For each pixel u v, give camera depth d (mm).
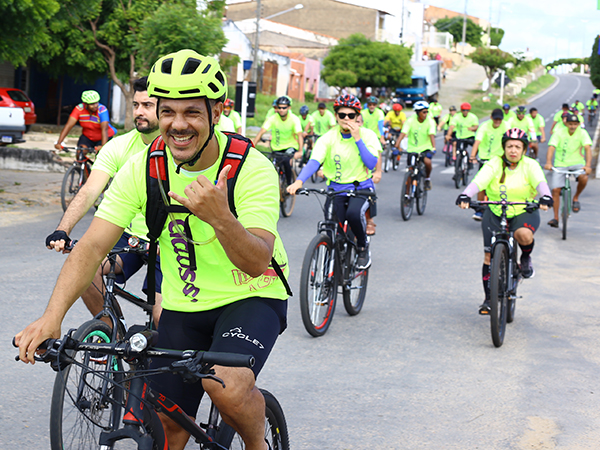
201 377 2029
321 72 53281
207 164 2404
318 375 4602
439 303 6633
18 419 3645
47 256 7516
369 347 5254
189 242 2508
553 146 10734
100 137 10305
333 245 5684
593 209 13195
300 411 3986
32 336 2234
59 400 2828
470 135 15992
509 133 5863
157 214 2488
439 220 11555
